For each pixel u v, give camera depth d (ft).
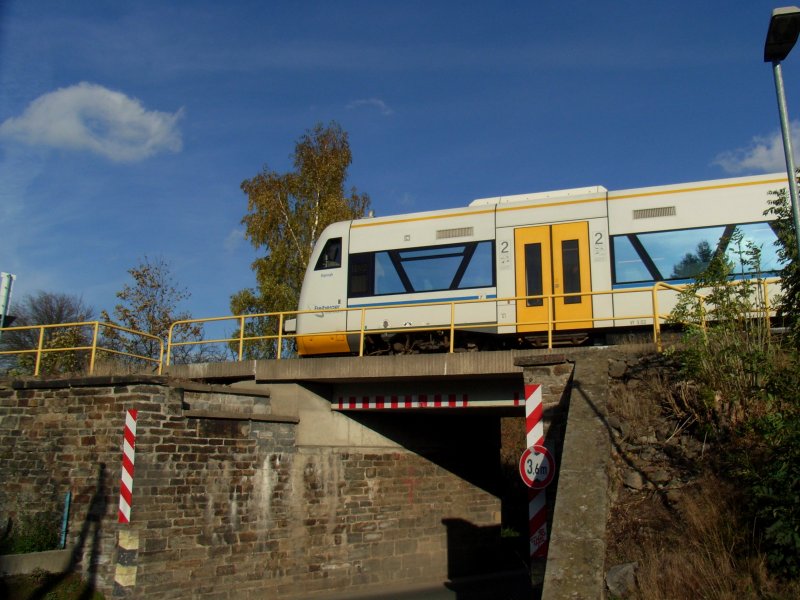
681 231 55.62
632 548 27.17
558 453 37.06
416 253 62.95
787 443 27.12
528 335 58.03
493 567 66.90
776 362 33.58
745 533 26.14
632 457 32.40
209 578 46.52
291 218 112.78
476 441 68.80
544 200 59.88
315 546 53.16
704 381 33.86
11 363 76.28
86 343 95.45
